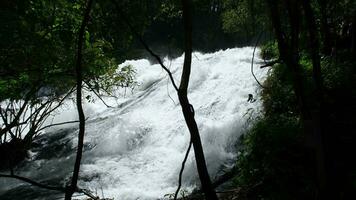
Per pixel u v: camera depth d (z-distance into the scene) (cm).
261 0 662
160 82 1702
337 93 796
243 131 1010
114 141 1172
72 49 617
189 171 907
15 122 689
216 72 1426
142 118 1284
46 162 1151
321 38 1062
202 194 698
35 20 445
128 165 1029
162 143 1130
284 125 703
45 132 1455
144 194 842
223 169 919
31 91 691
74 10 536
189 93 1376
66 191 362
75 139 1309
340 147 614
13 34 416
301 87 549
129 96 1734
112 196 837
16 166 1118
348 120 691
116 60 747
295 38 545
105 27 475
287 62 542
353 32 1059
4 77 595
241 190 644
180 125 1162
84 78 757
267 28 680
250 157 682
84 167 1027
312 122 427
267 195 593
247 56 1556
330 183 432
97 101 1698
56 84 771
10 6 392
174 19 588
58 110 1505
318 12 750
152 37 2175
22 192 929
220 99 1240
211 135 1009
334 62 977
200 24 2042
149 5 481
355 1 790
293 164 611
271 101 952
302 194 542
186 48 385
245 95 1201
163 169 968
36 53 507
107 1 445
